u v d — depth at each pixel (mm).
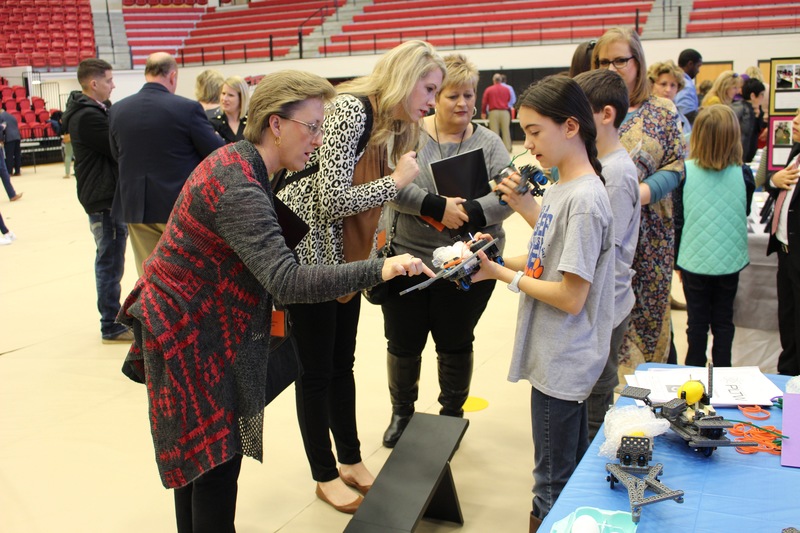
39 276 6051
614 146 2408
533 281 1970
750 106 5980
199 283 1735
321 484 2639
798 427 1678
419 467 2381
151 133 3781
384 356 4121
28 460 3016
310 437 2562
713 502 1454
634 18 15266
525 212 2264
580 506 1470
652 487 1471
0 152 10023
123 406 3541
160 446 1793
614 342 2412
